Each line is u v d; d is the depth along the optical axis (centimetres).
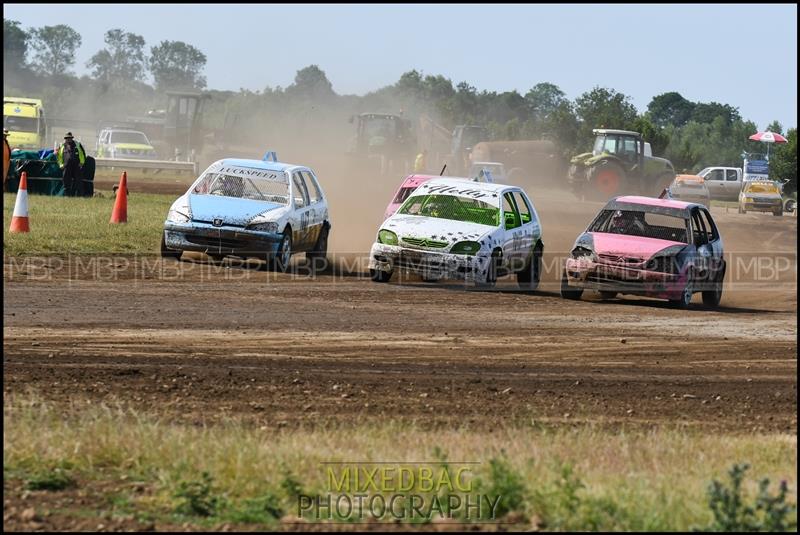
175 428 2008
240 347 3014
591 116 18812
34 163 7456
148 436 1902
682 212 4631
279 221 4588
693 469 1903
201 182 4856
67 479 1738
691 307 4566
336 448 1936
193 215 4584
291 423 2197
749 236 9000
